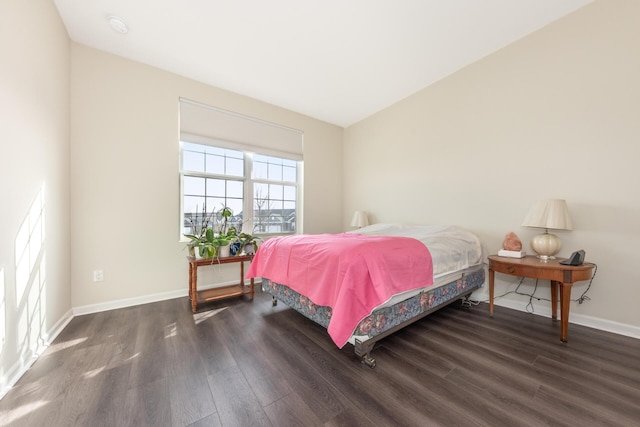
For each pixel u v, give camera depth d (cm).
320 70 272
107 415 110
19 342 142
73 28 206
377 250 165
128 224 245
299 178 390
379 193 375
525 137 231
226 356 158
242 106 319
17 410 112
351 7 191
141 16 195
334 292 155
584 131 201
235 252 270
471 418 109
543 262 195
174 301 260
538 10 202
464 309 243
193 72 271
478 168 263
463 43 236
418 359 155
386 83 301
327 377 137
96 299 230
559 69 211
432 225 306
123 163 242
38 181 164
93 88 228
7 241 132
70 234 217
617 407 115
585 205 201
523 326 203
